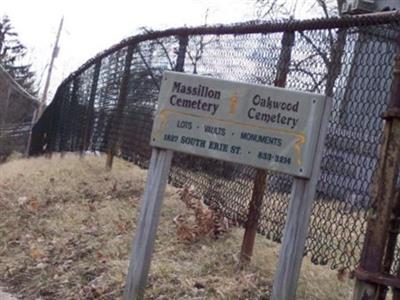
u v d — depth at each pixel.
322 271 5.30
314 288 5.05
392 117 3.80
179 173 7.53
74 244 7.09
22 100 38.66
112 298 5.55
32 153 20.22
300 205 4.29
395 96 3.83
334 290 5.05
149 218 4.89
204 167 6.87
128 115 10.03
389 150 3.81
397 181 3.99
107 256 6.47
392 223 3.98
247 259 5.66
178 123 4.71
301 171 4.25
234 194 6.15
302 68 5.36
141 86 9.62
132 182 9.40
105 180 9.84
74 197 9.16
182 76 4.71
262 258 5.72
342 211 4.72
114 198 8.70
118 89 10.75
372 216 3.87
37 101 38.41
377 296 3.83
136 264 4.92
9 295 6.06
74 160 12.51
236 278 5.41
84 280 6.05
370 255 3.85
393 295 3.89
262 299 5.07
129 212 7.79
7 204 9.28
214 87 4.59
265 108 4.39
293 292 4.30
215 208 6.49
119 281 5.76
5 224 8.36
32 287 6.20
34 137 20.53
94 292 5.68
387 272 4.01
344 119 4.80
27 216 8.54
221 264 5.77
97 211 8.10
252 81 6.09
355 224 4.61
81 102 13.84
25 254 7.14
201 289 5.31
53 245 7.21
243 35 6.34
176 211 7.32
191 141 4.64
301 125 4.27
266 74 5.86
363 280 3.84
